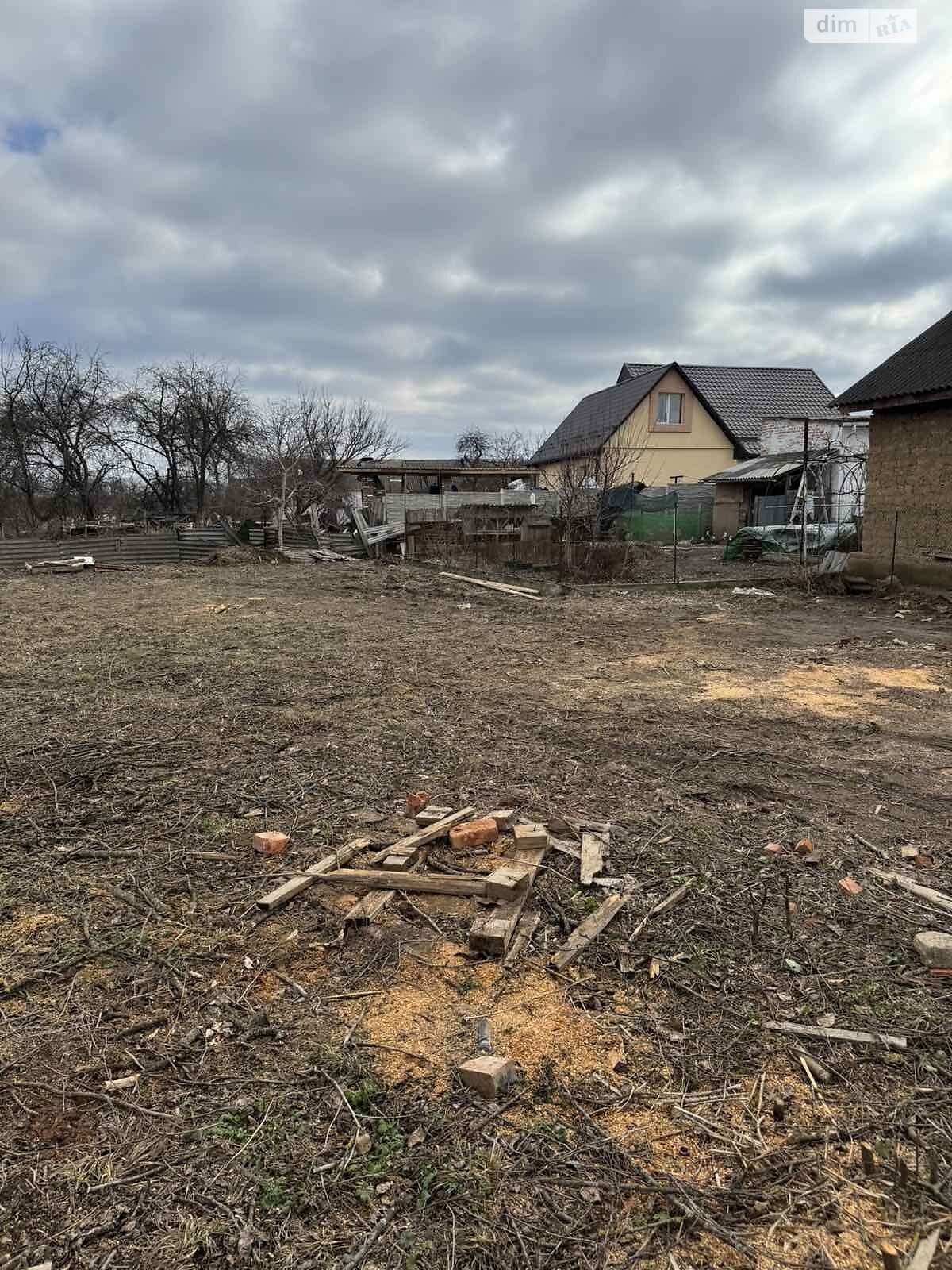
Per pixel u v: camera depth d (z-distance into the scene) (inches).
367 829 141.0
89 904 115.6
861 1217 63.6
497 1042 85.1
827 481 853.8
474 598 508.4
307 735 199.6
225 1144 71.4
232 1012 90.8
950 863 126.1
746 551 760.3
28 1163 69.4
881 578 497.7
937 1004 91.1
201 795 157.9
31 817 147.6
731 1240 61.7
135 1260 60.2
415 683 259.8
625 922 109.0
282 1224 63.4
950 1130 72.6
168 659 299.4
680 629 378.9
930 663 290.7
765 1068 81.1
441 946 104.2
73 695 242.8
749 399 1284.4
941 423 448.1
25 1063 82.4
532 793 157.1
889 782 163.9
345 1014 90.4
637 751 185.6
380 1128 73.0
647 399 1163.3
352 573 636.7
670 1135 72.4
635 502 1008.2
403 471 1065.5
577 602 485.4
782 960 99.7
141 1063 82.4
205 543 750.5
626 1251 60.9
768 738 195.9
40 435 1130.0
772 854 129.3
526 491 1018.1
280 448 1099.3
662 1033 86.5
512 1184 67.1
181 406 1288.1
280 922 110.7
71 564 641.0
